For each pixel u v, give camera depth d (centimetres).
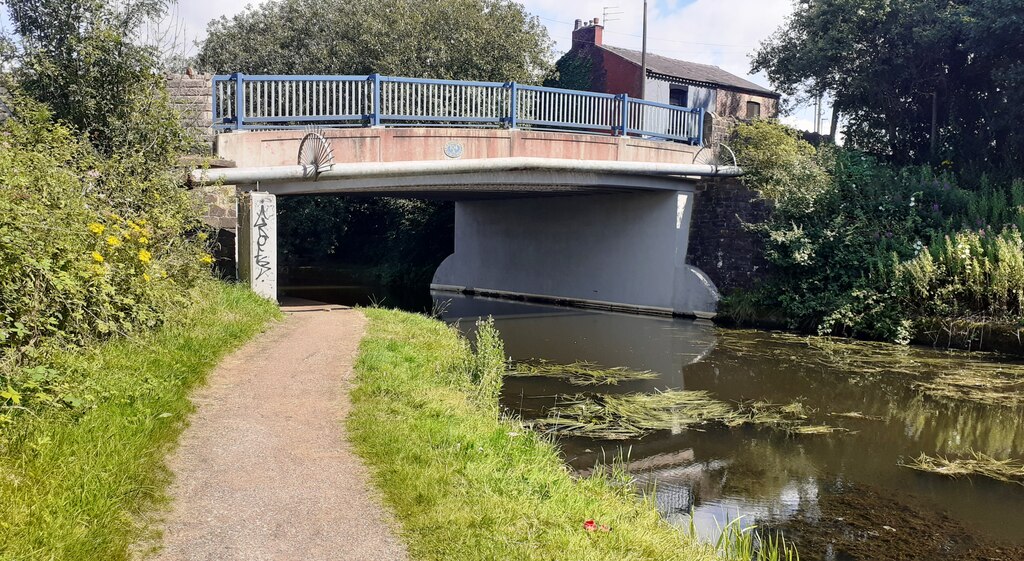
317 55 2728
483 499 409
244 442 478
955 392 977
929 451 728
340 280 2980
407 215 2852
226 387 613
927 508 572
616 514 449
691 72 2945
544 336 1429
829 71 2023
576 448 707
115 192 768
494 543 353
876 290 1439
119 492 361
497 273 2325
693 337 1432
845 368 1130
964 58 1844
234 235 1151
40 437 384
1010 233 1362
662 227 1825
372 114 1284
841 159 1761
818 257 1527
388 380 671
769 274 1639
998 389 998
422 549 344
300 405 576
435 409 591
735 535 484
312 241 3077
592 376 1042
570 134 1521
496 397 740
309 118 1226
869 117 2064
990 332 1262
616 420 809
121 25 1008
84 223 603
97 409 447
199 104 1167
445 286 2522
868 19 1869
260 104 1292
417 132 1320
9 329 447
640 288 1873
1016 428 817
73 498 339
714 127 1797
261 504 384
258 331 887
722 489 607
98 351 551
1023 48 1691
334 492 405
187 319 757
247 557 327
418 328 1080
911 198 1541
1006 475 655
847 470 664
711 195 1788
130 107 970
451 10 2658
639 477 629
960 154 1850
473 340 1307
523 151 1455
